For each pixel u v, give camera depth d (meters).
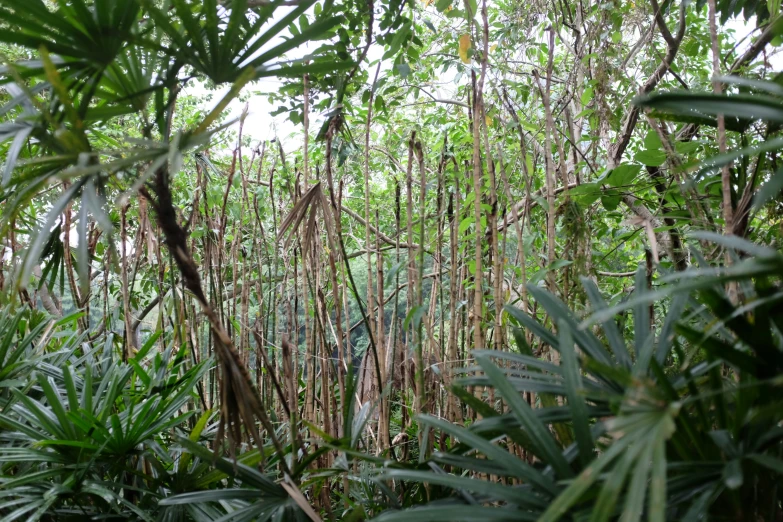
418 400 1.56
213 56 1.05
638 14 2.02
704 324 1.19
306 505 1.10
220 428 1.08
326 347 1.63
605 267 2.36
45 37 1.01
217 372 1.58
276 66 1.14
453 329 1.53
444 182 1.61
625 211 2.15
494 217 1.42
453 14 1.95
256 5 1.54
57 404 1.34
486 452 0.87
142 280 2.77
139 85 1.08
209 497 1.15
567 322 0.99
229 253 2.65
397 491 1.49
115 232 2.39
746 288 0.87
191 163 2.49
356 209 3.44
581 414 0.83
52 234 1.42
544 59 2.56
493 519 0.77
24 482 1.24
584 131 2.55
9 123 1.02
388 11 1.81
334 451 1.71
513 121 1.66
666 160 1.48
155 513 1.38
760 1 1.75
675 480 0.75
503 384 0.89
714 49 1.07
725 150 1.04
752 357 0.76
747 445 0.77
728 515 0.81
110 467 1.45
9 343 1.61
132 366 1.56
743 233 1.09
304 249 1.62
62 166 1.05
